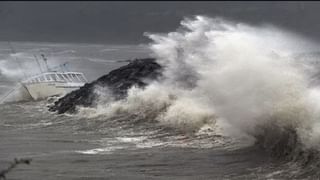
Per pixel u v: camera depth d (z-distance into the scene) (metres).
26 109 78.31
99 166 40.84
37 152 46.09
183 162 41.47
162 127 55.47
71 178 37.50
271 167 38.78
